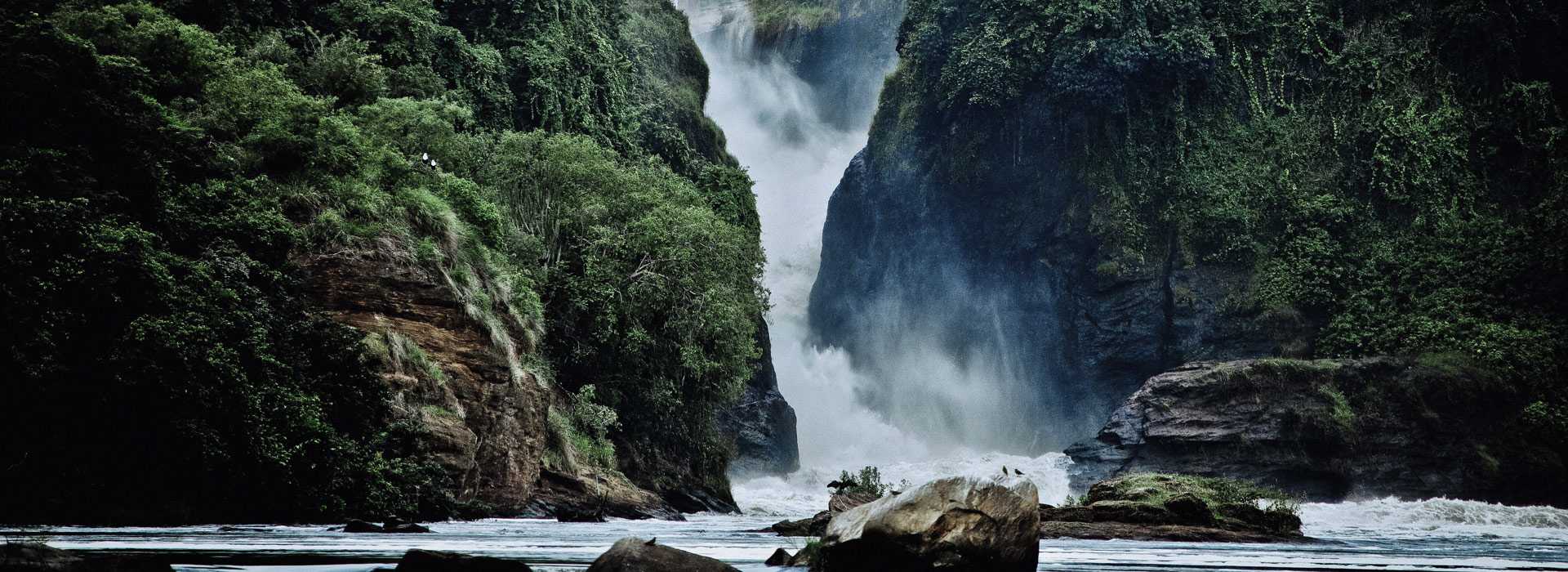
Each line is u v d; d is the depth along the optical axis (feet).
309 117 107.76
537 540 55.67
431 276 101.19
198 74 113.19
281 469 76.07
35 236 69.15
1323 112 271.08
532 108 184.24
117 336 70.74
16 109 77.20
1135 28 272.10
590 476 119.96
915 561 25.77
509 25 190.60
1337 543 68.44
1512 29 265.54
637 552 25.62
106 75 85.51
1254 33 278.87
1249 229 264.11
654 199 149.38
